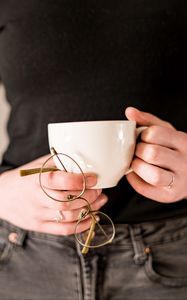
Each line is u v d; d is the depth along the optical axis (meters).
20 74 0.66
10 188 0.54
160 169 0.44
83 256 0.59
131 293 0.59
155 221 0.60
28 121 0.67
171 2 0.62
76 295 0.60
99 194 0.48
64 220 0.49
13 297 0.62
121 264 0.59
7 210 0.56
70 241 0.59
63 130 0.41
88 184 0.43
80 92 0.64
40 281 0.61
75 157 0.42
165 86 0.63
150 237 0.59
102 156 0.41
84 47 0.63
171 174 0.45
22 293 0.62
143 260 0.58
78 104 0.64
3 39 0.68
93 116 0.63
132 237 0.59
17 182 0.53
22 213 0.54
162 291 0.59
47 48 0.64
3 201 0.56
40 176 0.44
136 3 0.62
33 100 0.66
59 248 0.60
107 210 0.60
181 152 0.46
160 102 0.63
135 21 0.62
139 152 0.44
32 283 0.61
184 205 0.60
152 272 0.58
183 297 0.59
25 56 0.66
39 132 0.65
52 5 0.64
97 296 0.59
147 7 0.62
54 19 0.64
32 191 0.49
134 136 0.43
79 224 0.51
